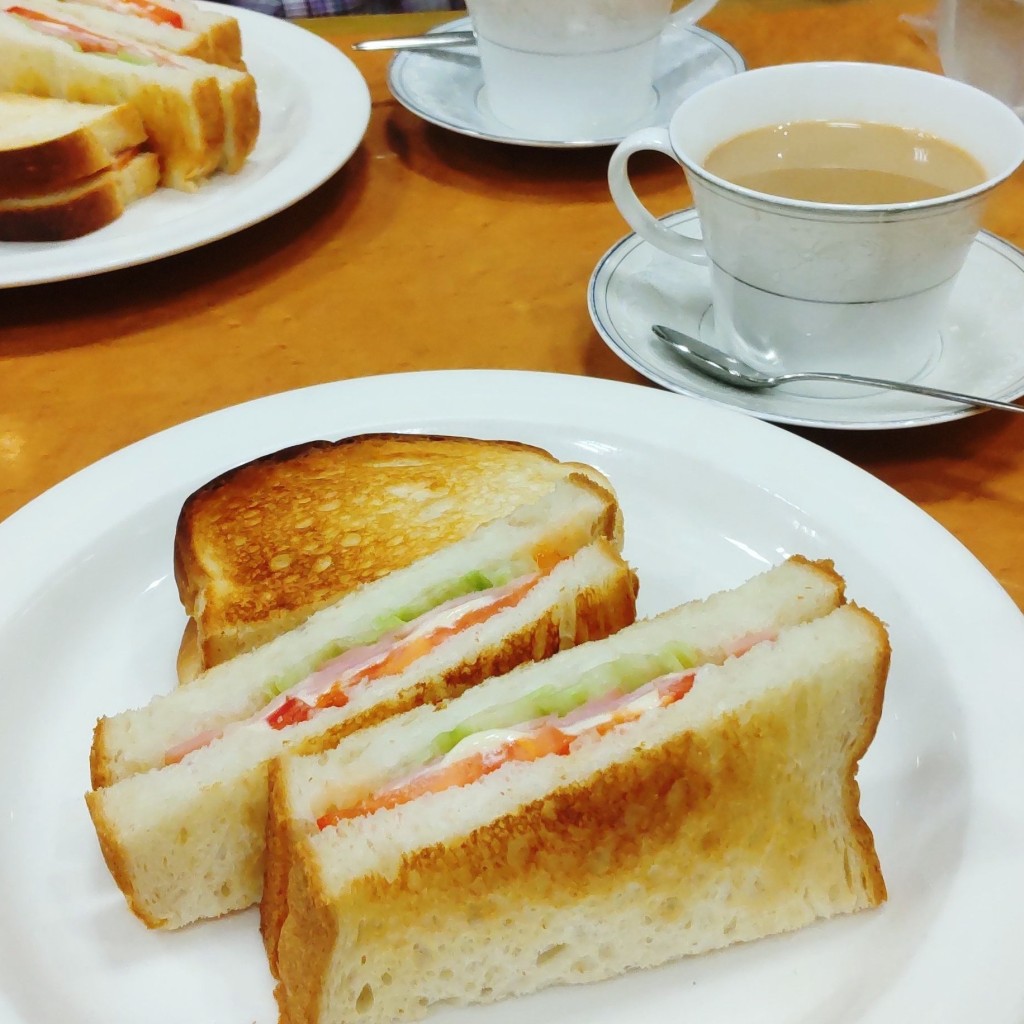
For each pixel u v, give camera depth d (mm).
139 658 306
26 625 301
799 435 357
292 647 290
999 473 339
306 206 478
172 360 397
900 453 348
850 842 253
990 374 347
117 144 463
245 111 483
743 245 338
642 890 246
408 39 549
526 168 501
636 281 400
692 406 347
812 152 363
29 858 265
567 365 388
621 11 459
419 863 239
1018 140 332
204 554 312
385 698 281
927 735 269
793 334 348
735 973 248
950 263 335
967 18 500
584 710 271
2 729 286
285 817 250
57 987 245
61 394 383
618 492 336
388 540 317
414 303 421
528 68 477
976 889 235
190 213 469
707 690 256
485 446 339
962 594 286
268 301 425
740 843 250
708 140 361
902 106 365
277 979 245
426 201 481
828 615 269
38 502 325
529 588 299
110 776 272
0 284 396
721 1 620
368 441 339
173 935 257
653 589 313
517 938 245
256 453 344
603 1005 247
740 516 324
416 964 243
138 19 540
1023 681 267
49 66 496
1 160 429
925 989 224
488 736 267
